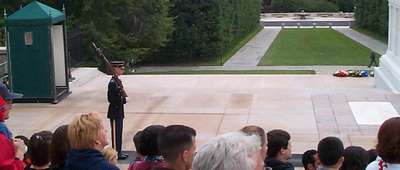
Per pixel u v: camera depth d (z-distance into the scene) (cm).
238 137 360
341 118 1605
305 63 4275
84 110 1708
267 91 2011
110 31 4106
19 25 1719
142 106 1769
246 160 348
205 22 4688
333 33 6844
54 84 1769
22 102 1772
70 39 3173
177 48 4716
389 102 1794
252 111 1697
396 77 2059
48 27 1723
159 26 4284
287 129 1491
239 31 6091
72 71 2423
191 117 1630
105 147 598
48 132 625
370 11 6838
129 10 4128
